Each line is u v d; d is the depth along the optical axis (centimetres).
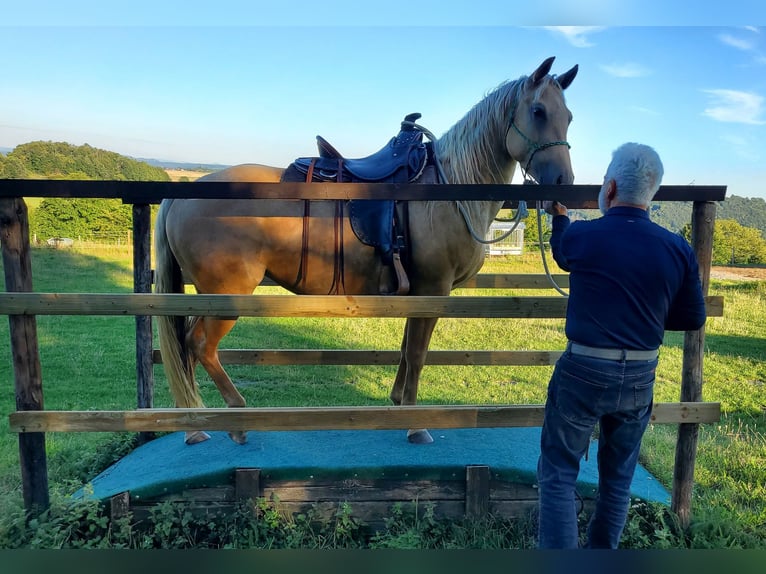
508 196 227
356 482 257
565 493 191
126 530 240
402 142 304
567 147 279
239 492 253
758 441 383
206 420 234
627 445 194
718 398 490
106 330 754
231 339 705
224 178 282
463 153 302
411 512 257
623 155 188
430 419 238
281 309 231
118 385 518
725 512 268
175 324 283
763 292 1055
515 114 288
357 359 364
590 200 232
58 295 227
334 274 286
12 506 249
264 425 235
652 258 176
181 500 253
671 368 609
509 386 520
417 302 233
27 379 236
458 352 357
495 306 235
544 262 270
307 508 256
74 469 321
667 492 283
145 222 294
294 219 278
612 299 178
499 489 260
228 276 277
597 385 179
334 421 236
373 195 225
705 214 240
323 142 295
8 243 228
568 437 191
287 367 588
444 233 282
